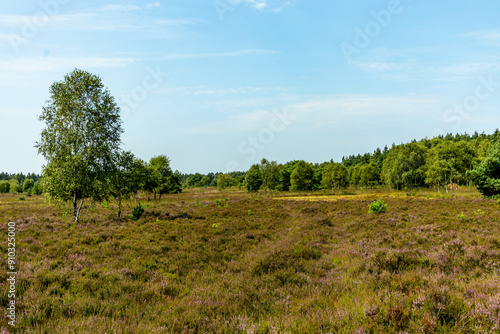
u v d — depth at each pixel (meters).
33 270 8.18
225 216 24.72
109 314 5.62
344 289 6.39
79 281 7.49
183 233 15.55
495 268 6.46
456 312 4.13
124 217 21.73
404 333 3.65
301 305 5.46
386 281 6.12
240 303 6.04
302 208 30.47
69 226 17.00
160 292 7.18
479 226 13.59
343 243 12.93
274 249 11.27
